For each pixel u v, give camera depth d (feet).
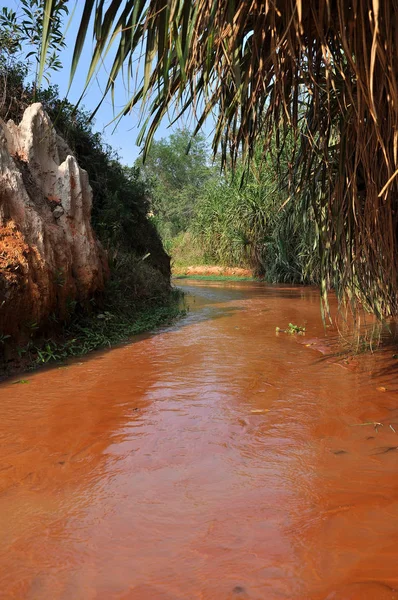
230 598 4.96
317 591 5.05
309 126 12.41
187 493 7.30
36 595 5.05
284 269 63.82
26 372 15.65
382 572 5.34
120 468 8.25
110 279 27.14
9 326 16.20
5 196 17.53
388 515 6.56
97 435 9.85
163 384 13.88
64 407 11.78
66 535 6.21
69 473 8.09
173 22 7.16
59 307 19.43
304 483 7.59
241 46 9.29
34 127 21.17
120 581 5.27
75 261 21.71
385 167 11.91
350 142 12.17
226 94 10.37
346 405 11.59
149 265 36.65
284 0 8.32
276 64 8.58
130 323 24.89
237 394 12.74
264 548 5.84
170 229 126.82
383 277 14.25
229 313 31.17
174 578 5.30
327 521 6.43
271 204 59.00
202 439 9.54
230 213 73.56
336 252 13.08
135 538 6.11
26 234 18.02
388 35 7.64
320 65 11.03
